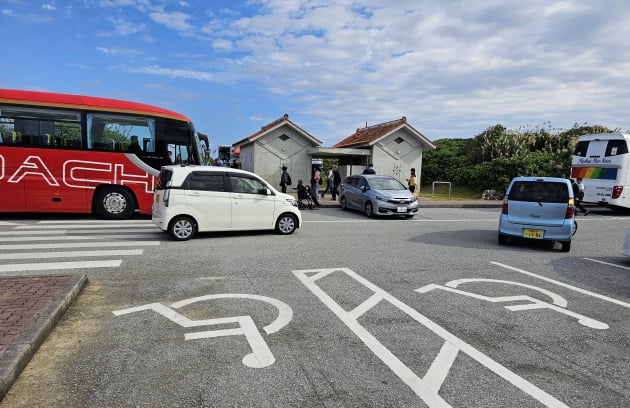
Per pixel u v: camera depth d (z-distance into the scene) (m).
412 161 23.23
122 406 2.68
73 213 12.52
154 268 6.16
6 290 4.52
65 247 7.52
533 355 3.59
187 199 8.47
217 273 5.97
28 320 3.68
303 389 2.94
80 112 11.14
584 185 17.36
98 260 6.58
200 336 3.78
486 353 3.60
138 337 3.72
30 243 7.81
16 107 10.66
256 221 9.26
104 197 11.44
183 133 12.14
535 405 2.81
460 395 2.92
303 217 13.70
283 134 22.16
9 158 10.64
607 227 13.11
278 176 22.20
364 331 4.01
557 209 8.30
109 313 4.28
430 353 3.57
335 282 5.69
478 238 10.01
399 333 3.99
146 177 11.71
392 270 6.46
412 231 10.98
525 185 8.68
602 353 3.67
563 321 4.42
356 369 3.26
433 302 4.94
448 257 7.59
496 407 2.78
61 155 11.00
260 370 3.19
